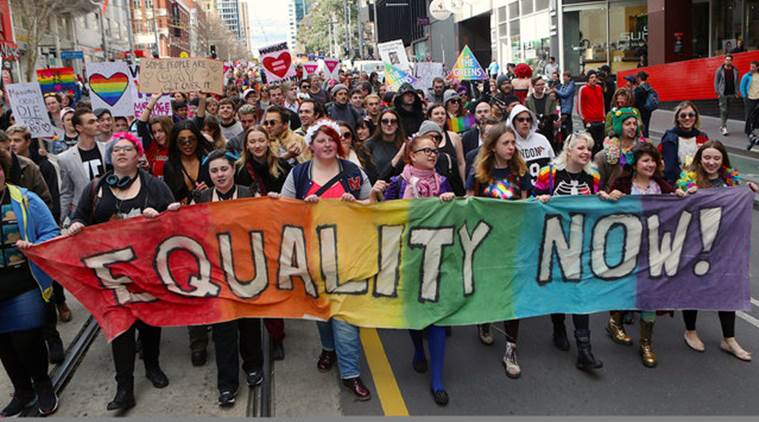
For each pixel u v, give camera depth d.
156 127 6.49
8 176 4.82
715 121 17.92
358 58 59.47
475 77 15.16
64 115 7.44
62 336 5.80
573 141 5.02
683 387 4.60
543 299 4.88
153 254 4.57
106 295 4.52
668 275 5.00
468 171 6.49
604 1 27.95
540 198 4.85
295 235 4.69
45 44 40.88
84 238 4.47
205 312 4.59
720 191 4.98
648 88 14.24
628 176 5.25
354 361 4.63
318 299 4.70
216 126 6.72
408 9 61.06
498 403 4.46
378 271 4.70
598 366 4.82
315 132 4.74
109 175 4.73
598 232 4.93
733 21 22.94
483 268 4.77
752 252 7.57
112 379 5.02
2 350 4.42
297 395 4.66
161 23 90.81
